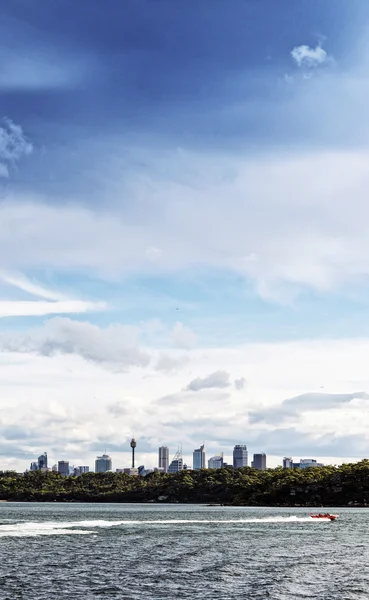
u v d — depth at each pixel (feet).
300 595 259.39
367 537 532.32
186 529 593.42
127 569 321.32
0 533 517.55
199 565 338.75
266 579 295.48
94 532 538.06
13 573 305.12
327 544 467.11
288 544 462.60
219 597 253.44
